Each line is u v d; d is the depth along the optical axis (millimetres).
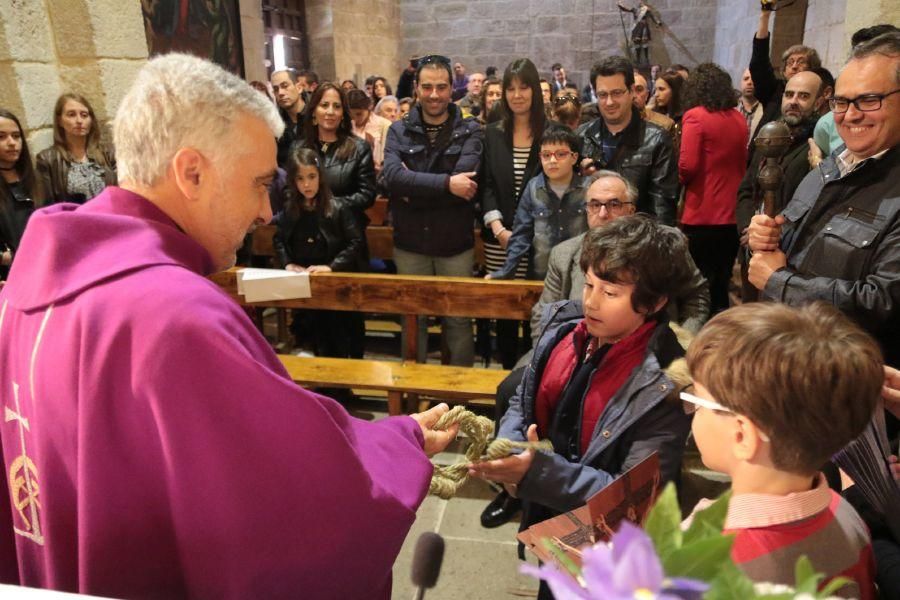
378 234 4219
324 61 9898
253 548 915
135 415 892
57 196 3410
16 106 3334
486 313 3100
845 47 3301
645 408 1380
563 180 2971
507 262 3080
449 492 1277
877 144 1640
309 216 3504
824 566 778
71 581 1003
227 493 891
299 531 928
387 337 4598
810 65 3770
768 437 776
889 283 1580
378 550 1015
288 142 4742
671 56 10906
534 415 1649
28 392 982
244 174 1023
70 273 951
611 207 2297
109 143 3711
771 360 751
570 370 1577
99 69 3611
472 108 7328
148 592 957
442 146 3373
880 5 3010
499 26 11242
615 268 1362
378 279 3182
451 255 3480
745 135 3900
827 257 1727
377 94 8156
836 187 1747
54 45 3557
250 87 1055
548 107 4746
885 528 1070
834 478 1327
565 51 11078
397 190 3395
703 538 487
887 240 1625
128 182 1037
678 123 4906
